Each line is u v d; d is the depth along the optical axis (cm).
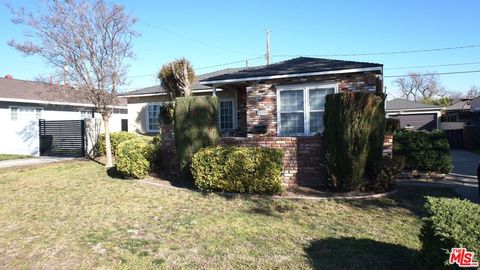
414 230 590
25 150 1898
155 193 893
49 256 519
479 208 400
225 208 743
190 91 1798
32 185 1056
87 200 847
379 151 867
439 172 1075
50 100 2400
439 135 1082
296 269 450
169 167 1123
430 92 6469
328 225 622
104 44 1368
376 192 847
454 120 3158
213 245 536
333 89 1288
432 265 382
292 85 1330
